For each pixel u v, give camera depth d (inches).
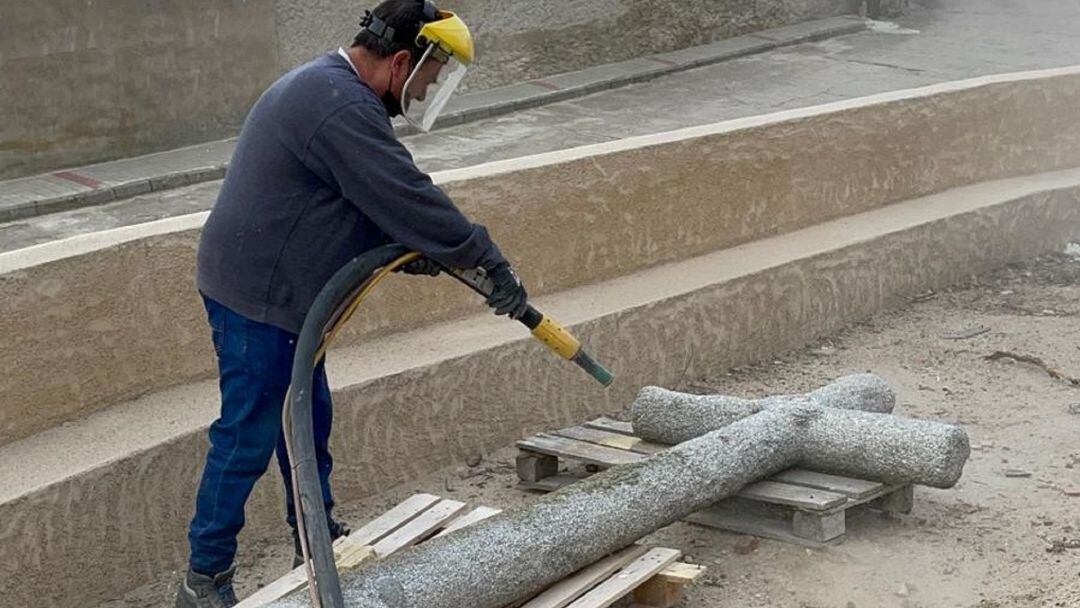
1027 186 327.6
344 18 532.7
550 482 200.2
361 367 201.9
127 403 185.9
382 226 144.8
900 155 306.5
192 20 493.0
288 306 147.1
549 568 151.3
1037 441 215.6
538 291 237.5
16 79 457.7
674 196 257.9
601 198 244.5
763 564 173.5
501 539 147.6
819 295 268.1
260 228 144.9
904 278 289.0
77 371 179.5
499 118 547.5
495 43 581.6
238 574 174.7
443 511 171.6
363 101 143.0
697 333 244.4
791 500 176.9
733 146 266.8
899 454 176.9
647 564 159.5
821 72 609.6
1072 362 253.3
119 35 477.4
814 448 184.1
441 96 154.6
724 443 175.6
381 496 199.0
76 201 439.8
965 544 177.9
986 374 249.1
